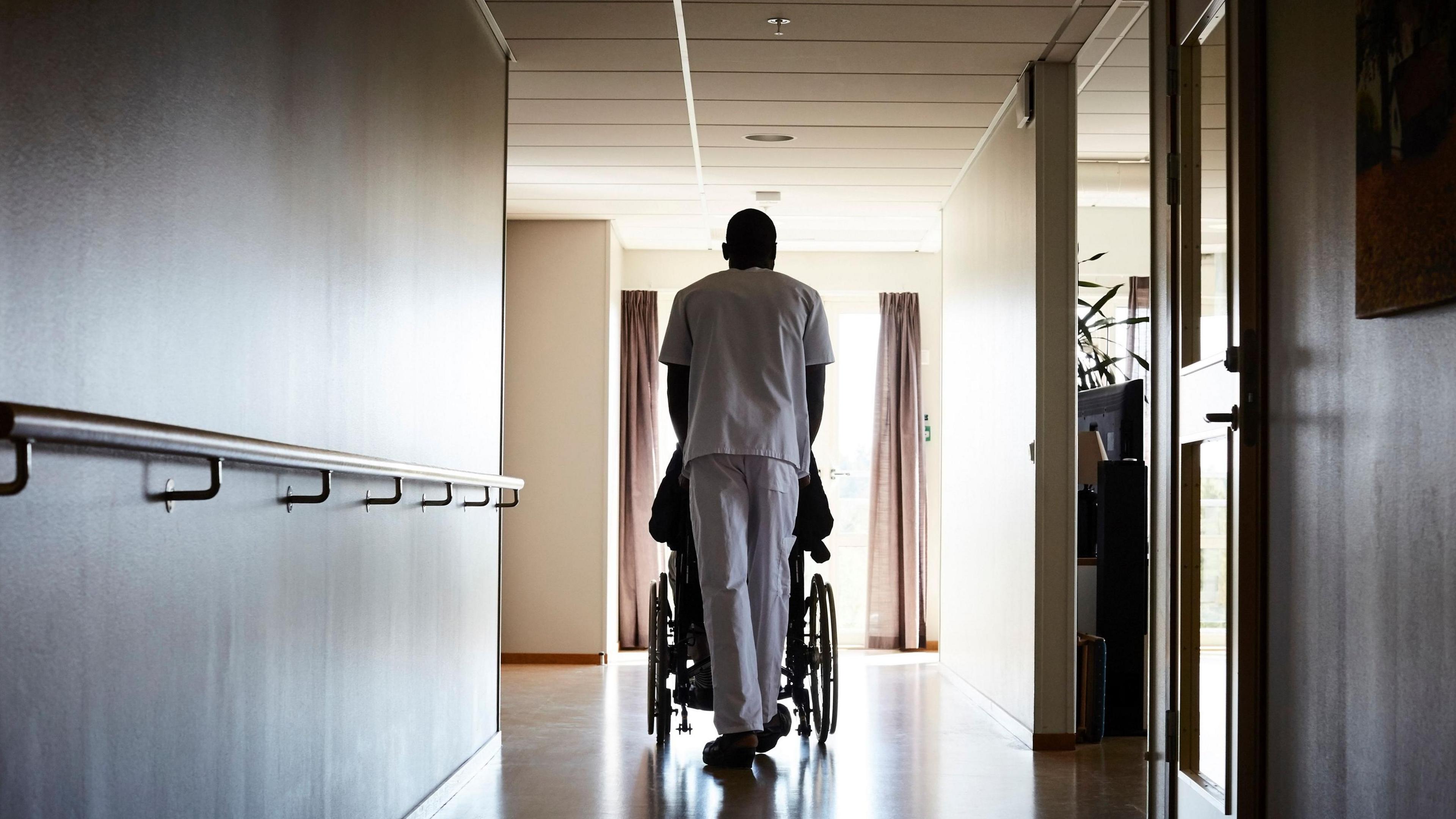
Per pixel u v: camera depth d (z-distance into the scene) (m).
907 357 8.78
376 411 2.88
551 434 7.84
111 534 1.60
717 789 3.83
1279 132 2.44
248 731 2.08
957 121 5.70
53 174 1.46
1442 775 1.76
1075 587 4.67
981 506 5.87
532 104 5.47
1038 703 4.62
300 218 2.34
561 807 3.59
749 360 4.04
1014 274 5.22
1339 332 2.14
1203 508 2.93
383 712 2.98
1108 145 6.35
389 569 3.03
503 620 7.75
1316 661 2.24
